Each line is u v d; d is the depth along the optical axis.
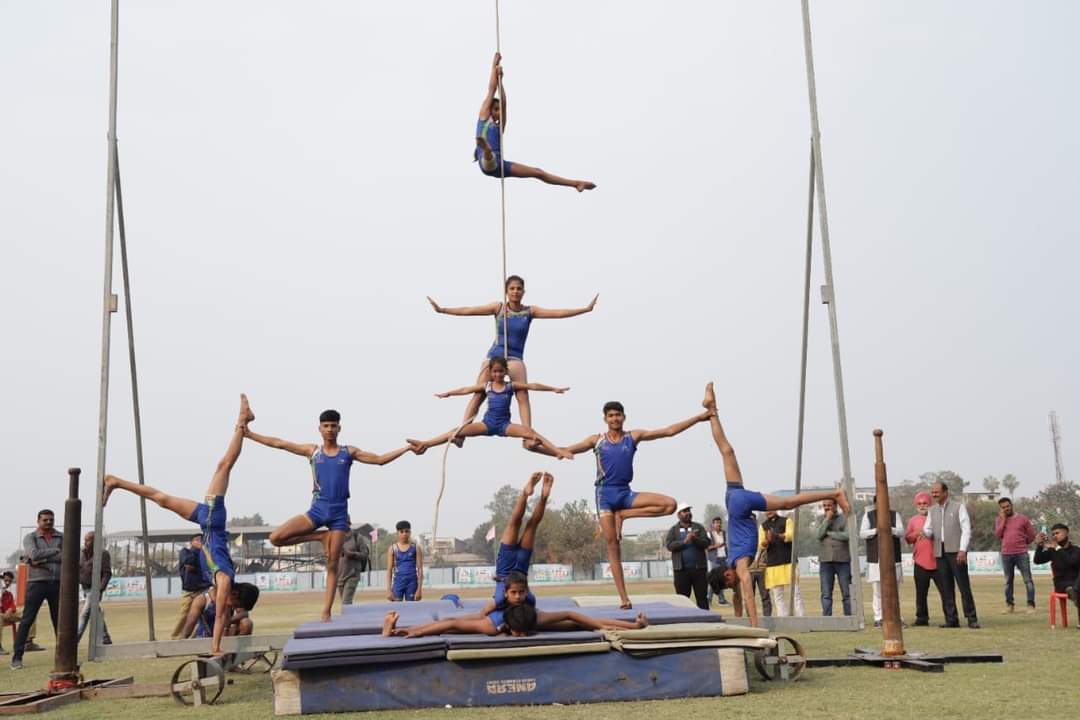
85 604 15.37
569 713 7.15
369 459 10.39
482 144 10.67
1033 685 7.89
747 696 7.80
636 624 8.45
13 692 9.52
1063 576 13.55
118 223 10.91
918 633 12.62
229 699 8.84
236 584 11.06
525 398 11.09
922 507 14.34
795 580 12.45
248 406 10.20
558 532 58.31
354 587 14.57
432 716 7.19
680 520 13.22
